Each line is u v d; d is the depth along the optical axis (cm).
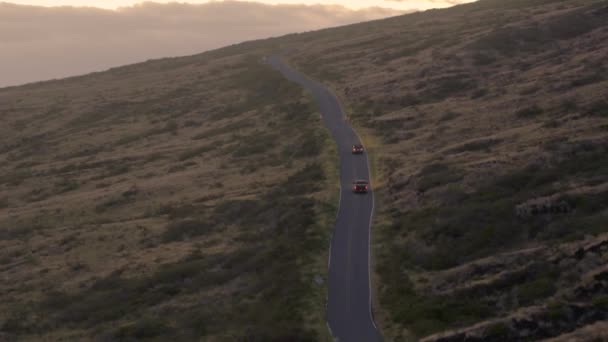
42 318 4016
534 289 2991
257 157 7444
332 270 3838
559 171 4344
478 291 3152
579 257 3105
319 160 6438
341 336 3048
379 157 6203
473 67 8631
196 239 5144
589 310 2639
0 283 4788
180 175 7238
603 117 5344
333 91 9794
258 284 3803
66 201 6906
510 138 5447
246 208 5503
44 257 5256
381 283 3619
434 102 7788
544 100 6412
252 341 3047
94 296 4225
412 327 3034
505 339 2623
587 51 7994
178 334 3384
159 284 4219
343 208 4916
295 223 4688
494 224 3834
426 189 4772
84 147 9675
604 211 3641
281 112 9281
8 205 7275
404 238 4169
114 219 6094
